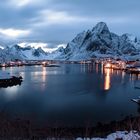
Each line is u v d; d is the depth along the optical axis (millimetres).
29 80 120375
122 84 102188
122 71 197375
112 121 39375
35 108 53000
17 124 21062
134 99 62844
